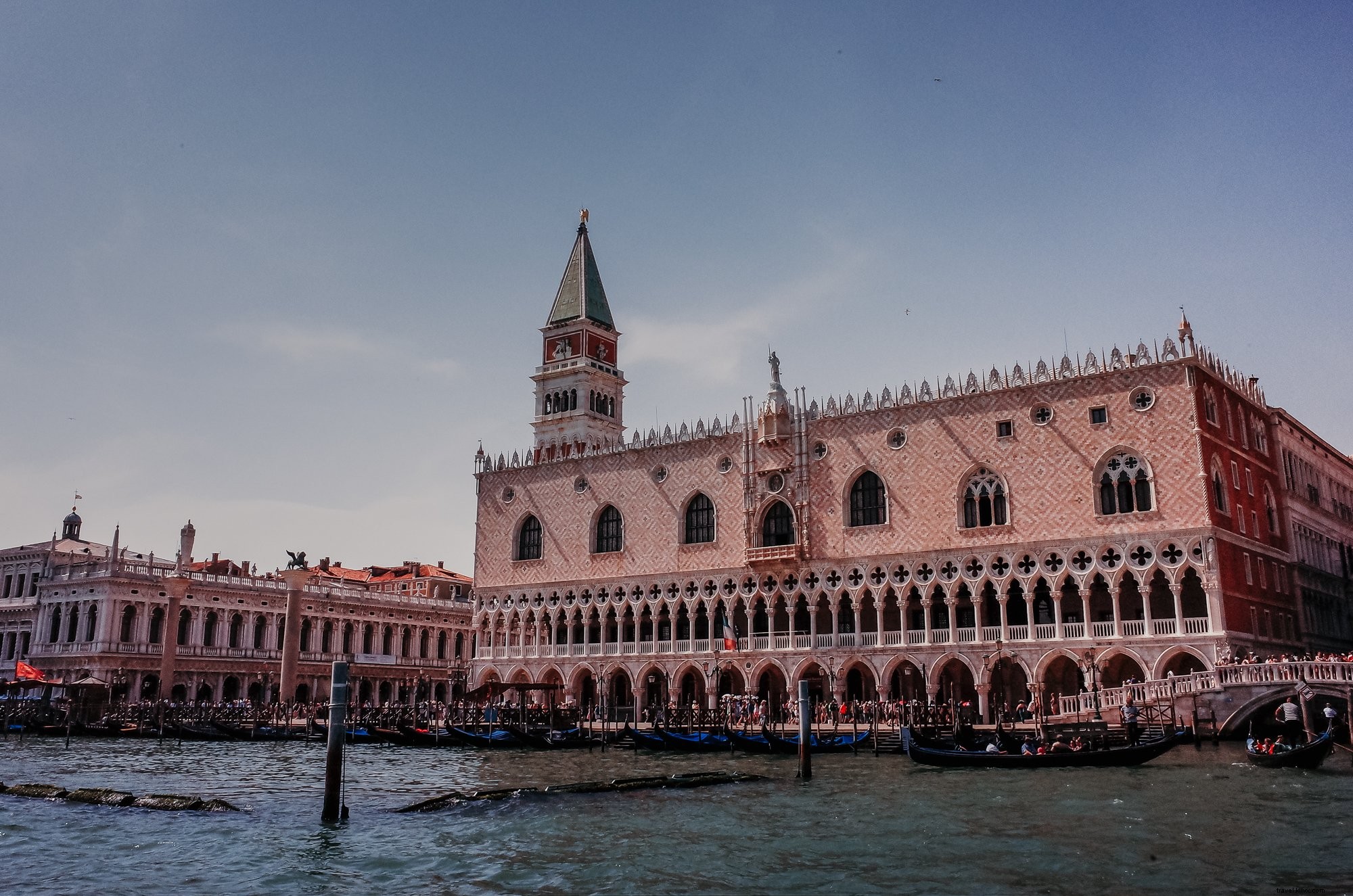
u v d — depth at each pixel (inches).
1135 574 2748.5
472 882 1084.5
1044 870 1090.7
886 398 3248.0
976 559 2997.0
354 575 6003.9
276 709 3361.2
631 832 1339.8
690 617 3523.6
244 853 1218.0
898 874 1091.9
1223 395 2935.5
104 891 1052.5
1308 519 3380.9
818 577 3275.1
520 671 3902.6
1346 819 1326.3
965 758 1951.3
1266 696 2224.4
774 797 1628.9
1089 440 2878.9
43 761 2365.9
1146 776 1755.7
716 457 3580.2
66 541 4825.3
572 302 5073.8
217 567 4913.9
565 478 3964.1
